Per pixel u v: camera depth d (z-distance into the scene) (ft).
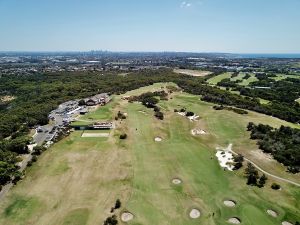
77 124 370.53
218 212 200.64
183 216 196.13
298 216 196.65
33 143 323.98
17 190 228.43
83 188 229.04
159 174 250.16
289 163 260.21
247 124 364.58
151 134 344.08
